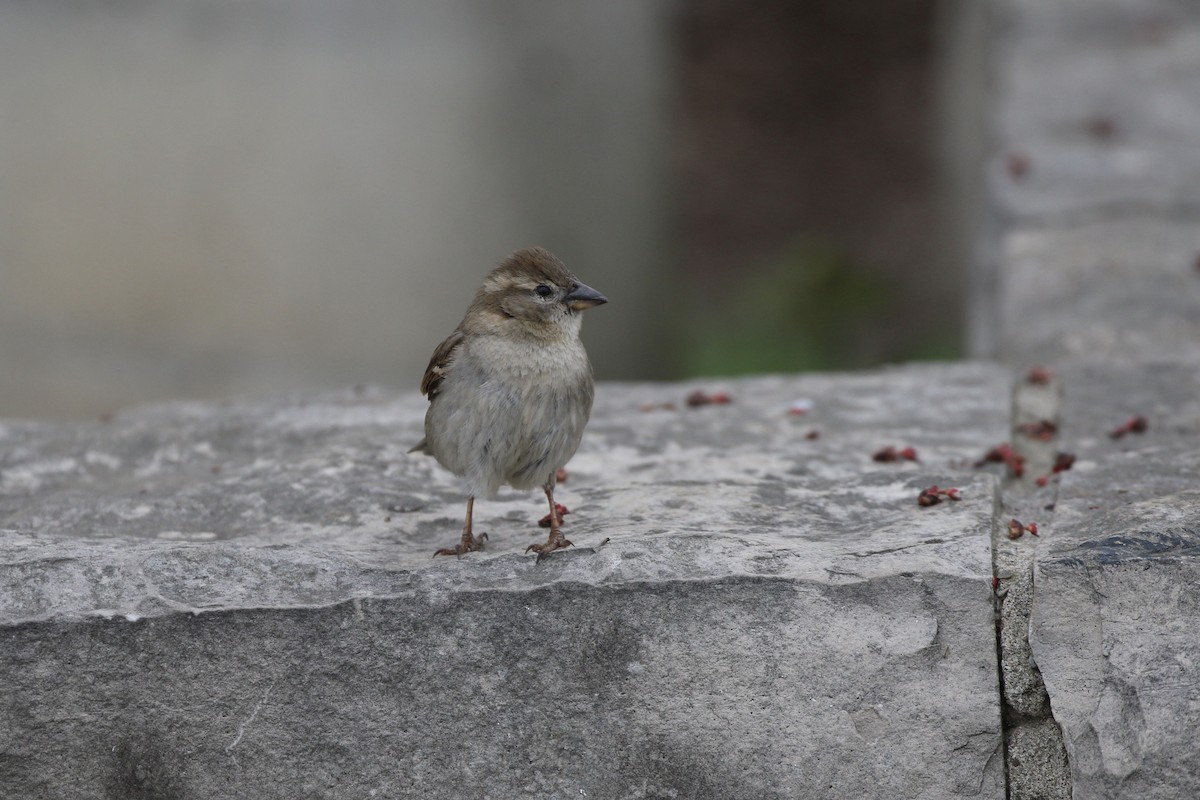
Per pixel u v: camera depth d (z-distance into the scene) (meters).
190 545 7.19
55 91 16.30
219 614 6.69
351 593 6.81
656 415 10.64
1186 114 17.25
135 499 8.45
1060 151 16.34
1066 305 12.74
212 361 17.00
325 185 17.11
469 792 6.73
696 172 29.86
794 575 6.77
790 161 30.53
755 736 6.62
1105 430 9.77
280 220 16.95
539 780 6.72
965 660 6.63
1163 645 6.52
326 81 16.97
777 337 24.31
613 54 20.30
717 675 6.67
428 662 6.73
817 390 11.17
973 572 6.79
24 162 16.36
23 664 6.62
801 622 6.69
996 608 6.78
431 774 6.74
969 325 17.95
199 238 16.78
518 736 6.73
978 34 24.16
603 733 6.70
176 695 6.70
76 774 6.69
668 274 23.88
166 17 16.38
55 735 6.66
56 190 16.45
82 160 16.45
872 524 7.59
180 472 9.34
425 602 6.75
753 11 33.91
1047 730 6.58
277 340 17.14
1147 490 8.27
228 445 9.83
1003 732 6.61
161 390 16.94
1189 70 18.66
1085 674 6.55
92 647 6.65
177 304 16.83
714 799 6.64
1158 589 6.67
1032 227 14.48
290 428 10.11
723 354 23.91
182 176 16.64
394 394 11.27
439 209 17.83
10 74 16.23
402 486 8.76
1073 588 6.75
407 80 17.44
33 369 16.70
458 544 7.75
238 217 16.83
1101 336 12.02
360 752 6.73
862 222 28.67
